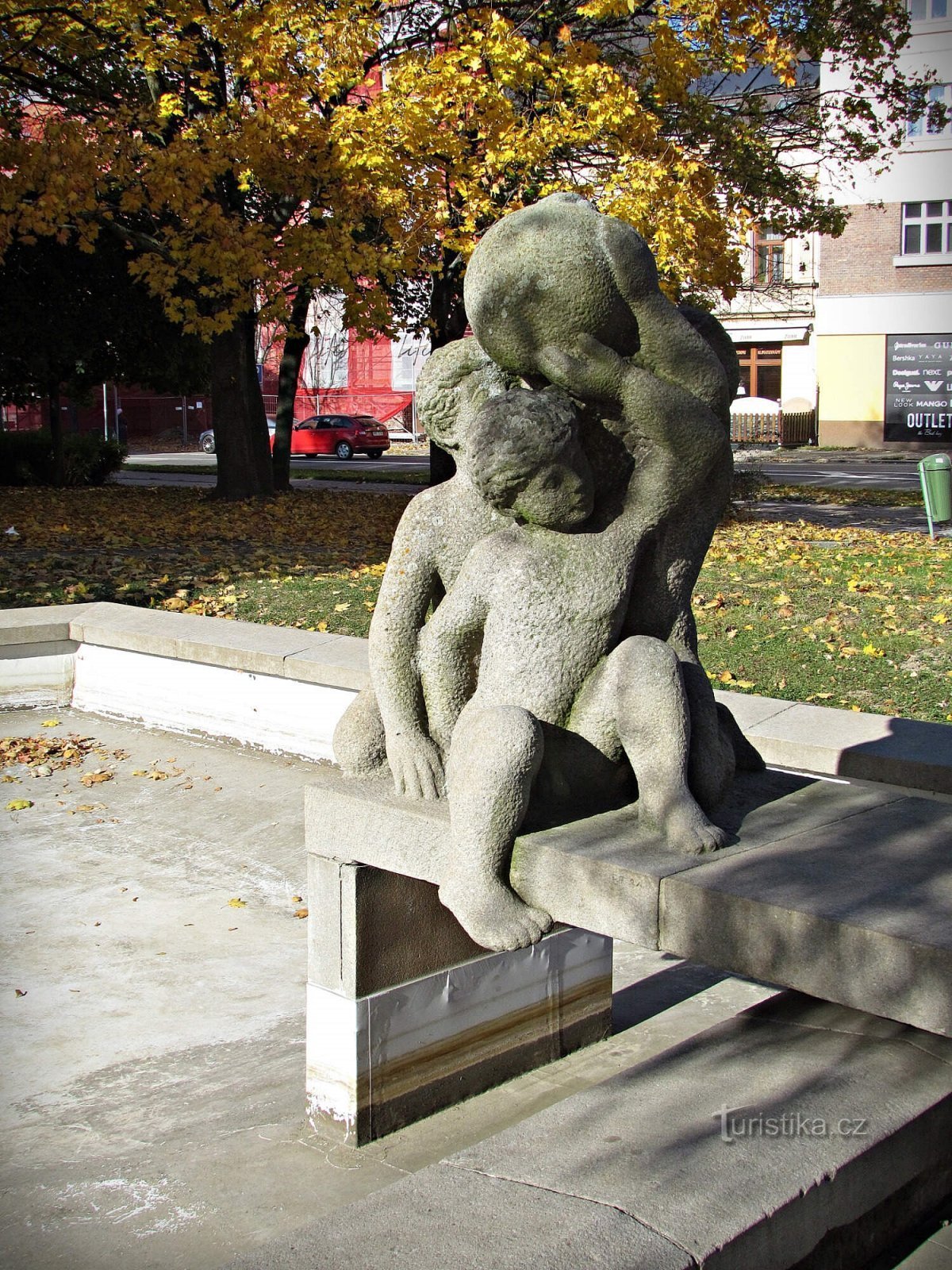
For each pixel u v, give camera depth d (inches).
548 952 143.3
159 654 294.7
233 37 494.3
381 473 1029.8
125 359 850.1
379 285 561.9
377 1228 83.1
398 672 119.5
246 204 645.9
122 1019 162.4
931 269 1232.2
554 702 108.3
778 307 1366.9
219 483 735.7
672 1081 103.8
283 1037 156.9
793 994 121.6
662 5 527.5
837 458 1210.0
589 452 111.7
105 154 510.0
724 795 114.2
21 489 818.2
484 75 488.7
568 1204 85.0
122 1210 120.0
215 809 243.1
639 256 104.0
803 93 718.5
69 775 265.6
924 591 384.5
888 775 181.6
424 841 112.5
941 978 79.9
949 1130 104.0
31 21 541.6
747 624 326.0
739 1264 81.7
